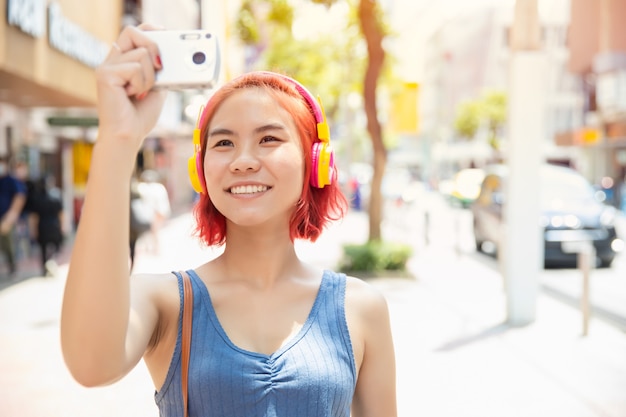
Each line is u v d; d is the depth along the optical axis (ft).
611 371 18.16
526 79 23.57
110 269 3.67
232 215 4.49
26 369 18.17
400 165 285.64
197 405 4.29
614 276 35.58
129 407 15.20
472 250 48.42
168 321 4.49
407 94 72.33
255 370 4.28
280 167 4.49
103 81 3.84
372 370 4.92
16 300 28.45
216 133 4.55
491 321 24.36
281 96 4.62
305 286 4.83
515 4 23.81
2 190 32.96
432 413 14.89
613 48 86.58
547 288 32.04
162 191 43.24
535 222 23.80
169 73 4.06
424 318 24.91
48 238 34.68
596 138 106.93
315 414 4.32
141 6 63.98
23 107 48.16
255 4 40.86
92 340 3.63
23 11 29.89
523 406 15.39
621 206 87.86
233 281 4.72
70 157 56.03
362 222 77.82
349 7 41.14
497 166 47.37
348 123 78.84
